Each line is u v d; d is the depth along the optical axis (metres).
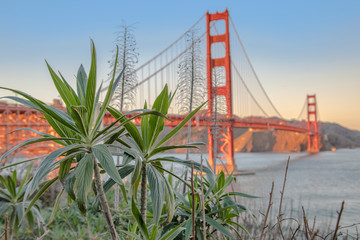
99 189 0.93
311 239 1.20
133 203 0.95
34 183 0.78
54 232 2.50
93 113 1.01
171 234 1.04
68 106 1.00
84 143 0.98
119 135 1.10
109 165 0.83
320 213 8.28
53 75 0.96
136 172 0.90
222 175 1.49
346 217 7.25
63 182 1.04
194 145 1.03
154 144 1.10
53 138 0.92
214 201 1.48
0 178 1.63
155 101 1.05
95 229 2.68
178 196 1.37
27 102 0.96
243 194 1.39
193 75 2.23
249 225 1.75
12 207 1.68
